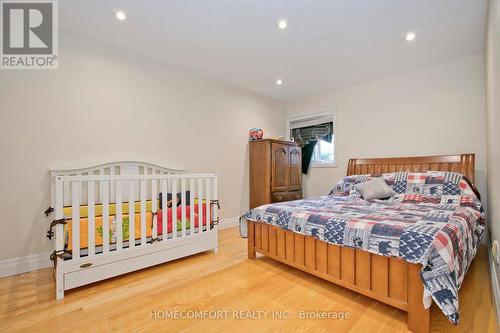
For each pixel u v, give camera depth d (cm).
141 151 300
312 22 229
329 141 445
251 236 252
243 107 417
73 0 201
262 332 138
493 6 164
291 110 489
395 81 355
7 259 218
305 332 138
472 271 213
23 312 158
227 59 307
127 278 207
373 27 236
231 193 397
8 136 221
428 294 131
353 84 393
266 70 341
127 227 222
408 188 285
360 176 336
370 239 161
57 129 244
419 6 205
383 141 367
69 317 153
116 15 220
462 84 301
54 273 209
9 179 220
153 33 250
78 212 186
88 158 261
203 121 363
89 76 263
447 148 311
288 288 190
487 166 267
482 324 141
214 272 219
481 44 267
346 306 165
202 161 361
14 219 222
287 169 414
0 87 218
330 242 182
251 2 202
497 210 168
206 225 267
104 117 272
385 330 140
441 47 274
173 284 196
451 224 165
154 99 312
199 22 230
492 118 193
